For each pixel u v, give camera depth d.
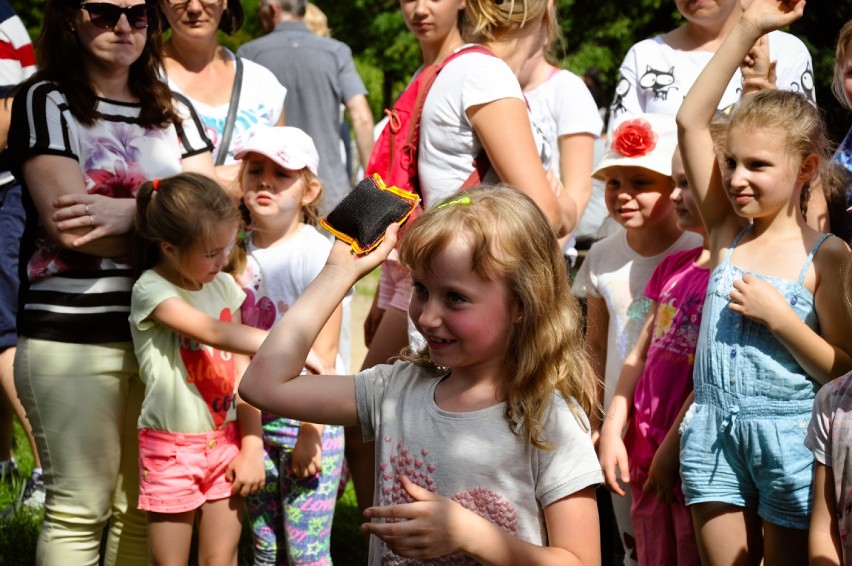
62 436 4.06
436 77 4.41
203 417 4.13
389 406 2.85
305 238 4.74
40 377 4.05
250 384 2.81
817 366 3.50
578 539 2.63
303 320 2.85
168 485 4.06
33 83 4.13
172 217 4.01
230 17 5.67
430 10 4.57
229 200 4.15
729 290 3.69
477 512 2.68
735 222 3.84
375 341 4.94
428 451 2.74
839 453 3.07
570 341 2.79
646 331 4.28
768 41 4.93
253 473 4.24
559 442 2.68
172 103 4.44
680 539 4.01
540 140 4.65
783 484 3.55
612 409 4.22
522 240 2.70
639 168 4.43
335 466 4.59
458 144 4.36
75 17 4.11
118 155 4.21
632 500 4.21
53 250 4.07
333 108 8.43
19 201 5.91
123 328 4.13
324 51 8.41
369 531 2.53
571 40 17.33
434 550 2.49
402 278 4.84
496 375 2.77
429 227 2.69
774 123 3.61
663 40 5.39
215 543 4.24
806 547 3.59
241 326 4.07
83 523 4.11
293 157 4.64
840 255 3.60
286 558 4.73
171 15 5.30
